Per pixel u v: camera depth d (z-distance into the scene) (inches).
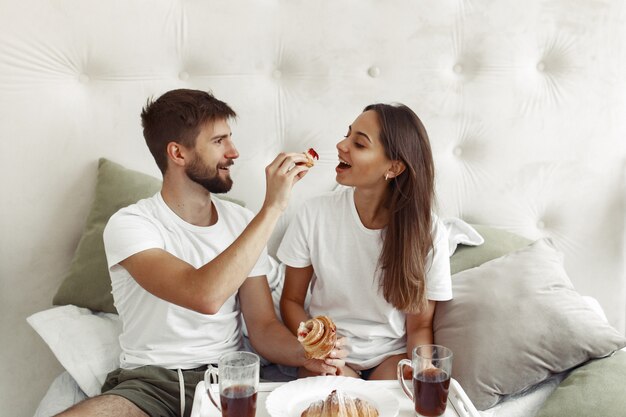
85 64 73.5
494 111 78.0
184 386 58.4
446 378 46.6
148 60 74.0
